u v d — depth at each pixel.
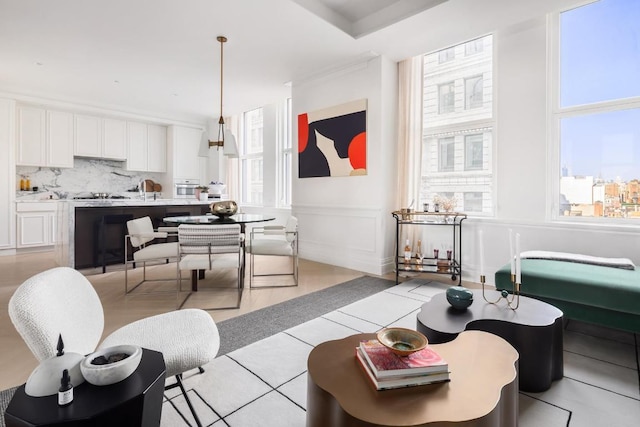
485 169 3.63
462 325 1.63
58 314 1.05
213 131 3.70
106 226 4.05
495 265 3.44
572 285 2.14
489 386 1.07
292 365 1.84
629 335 2.27
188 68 4.30
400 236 4.07
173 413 1.43
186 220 3.26
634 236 2.70
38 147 5.42
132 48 3.71
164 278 3.71
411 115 3.92
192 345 1.26
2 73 4.48
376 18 3.28
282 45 3.62
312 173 4.61
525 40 3.24
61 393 0.75
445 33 3.35
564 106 3.11
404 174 3.97
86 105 5.71
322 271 4.06
